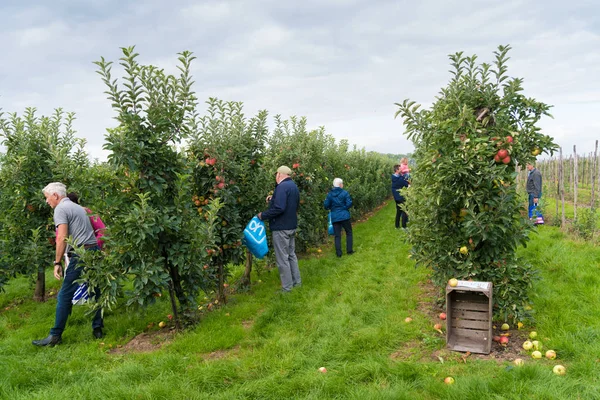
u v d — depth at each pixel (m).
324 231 11.17
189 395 3.67
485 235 4.47
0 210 7.55
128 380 4.01
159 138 5.13
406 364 3.96
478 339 4.59
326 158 12.41
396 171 12.10
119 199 5.10
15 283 8.48
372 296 6.12
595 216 9.73
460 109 4.77
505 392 3.38
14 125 7.26
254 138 7.30
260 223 6.62
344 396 3.58
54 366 4.45
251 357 4.43
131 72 4.98
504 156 4.50
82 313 6.23
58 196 5.47
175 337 5.14
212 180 6.37
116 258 4.89
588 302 5.30
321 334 4.96
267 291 6.84
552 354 4.06
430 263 5.22
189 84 5.35
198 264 5.33
